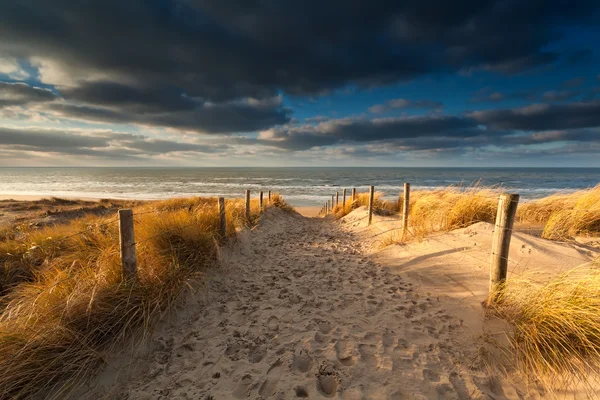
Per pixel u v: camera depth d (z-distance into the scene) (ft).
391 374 7.80
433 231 20.54
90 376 8.06
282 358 8.73
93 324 9.00
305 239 27.45
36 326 8.32
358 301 12.59
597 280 8.55
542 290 9.21
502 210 10.00
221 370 8.44
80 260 13.33
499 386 7.36
